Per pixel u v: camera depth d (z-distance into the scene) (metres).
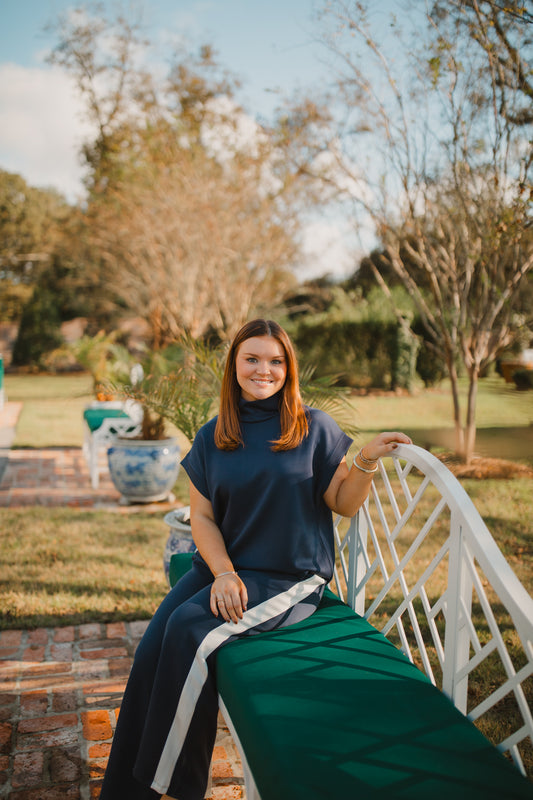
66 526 5.64
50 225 35.53
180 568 2.68
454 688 1.64
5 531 5.45
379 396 17.09
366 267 21.59
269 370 2.05
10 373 27.77
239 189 13.04
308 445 2.04
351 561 2.35
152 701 1.83
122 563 4.61
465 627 1.65
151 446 6.38
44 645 3.30
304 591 2.01
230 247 13.61
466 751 1.33
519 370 15.61
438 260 7.83
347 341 18.91
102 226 17.56
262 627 1.88
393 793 1.19
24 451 9.93
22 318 28.02
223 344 3.83
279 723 1.41
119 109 15.41
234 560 2.05
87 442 9.05
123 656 3.18
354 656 1.75
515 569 4.31
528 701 2.75
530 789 1.22
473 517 1.61
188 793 1.82
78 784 2.21
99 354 14.83
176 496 7.01
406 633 3.50
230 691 1.62
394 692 1.56
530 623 1.33
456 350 8.04
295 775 1.24
